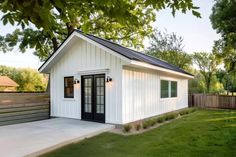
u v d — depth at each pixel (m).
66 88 11.02
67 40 9.95
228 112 15.22
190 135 7.56
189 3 3.30
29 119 10.36
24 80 34.72
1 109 9.13
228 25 18.61
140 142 6.61
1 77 32.62
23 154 5.18
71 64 10.68
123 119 8.88
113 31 17.81
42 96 11.25
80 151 5.73
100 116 9.59
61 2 2.73
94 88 9.87
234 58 23.05
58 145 6.12
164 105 13.24
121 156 5.30
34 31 12.40
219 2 19.28
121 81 8.85
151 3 3.35
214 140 6.82
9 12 2.59
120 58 8.53
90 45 9.92
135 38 18.75
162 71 12.07
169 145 6.25
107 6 3.14
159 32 26.28
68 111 10.78
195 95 19.52
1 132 7.60
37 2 2.39
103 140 6.86
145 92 10.80
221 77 32.75
